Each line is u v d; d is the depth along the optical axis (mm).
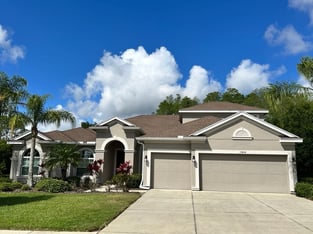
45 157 22344
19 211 10234
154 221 9102
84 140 24312
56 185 17469
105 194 15930
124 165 19578
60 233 7453
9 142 23828
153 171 19672
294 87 21641
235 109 26094
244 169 18328
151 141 19984
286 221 9406
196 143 18969
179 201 13594
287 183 17688
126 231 7801
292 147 17984
